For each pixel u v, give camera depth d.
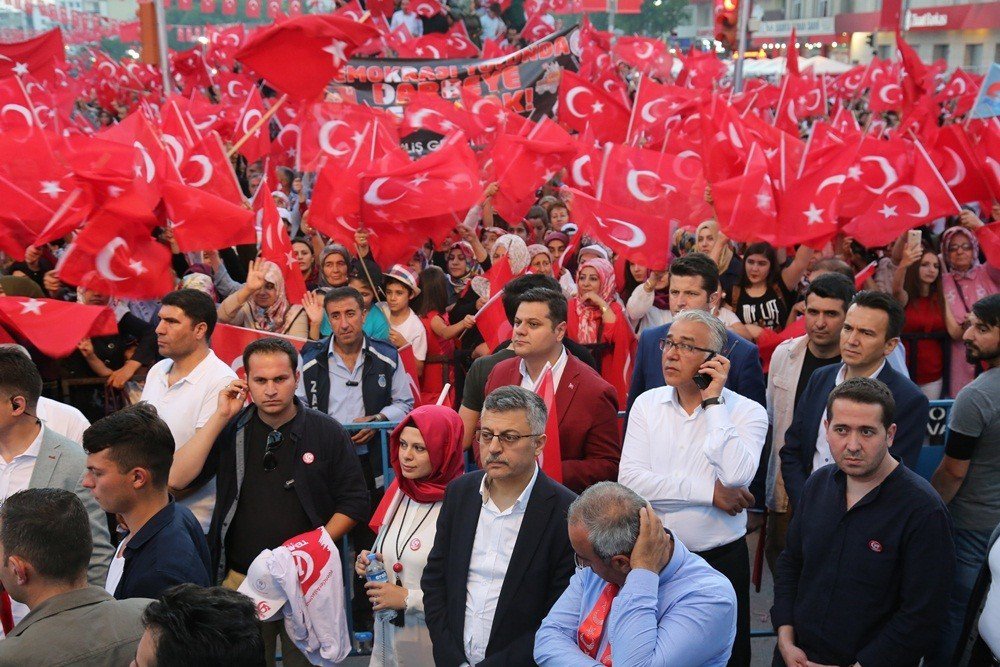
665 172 7.69
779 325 7.07
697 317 3.90
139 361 6.36
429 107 10.78
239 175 13.42
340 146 8.80
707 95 10.05
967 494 4.26
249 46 7.53
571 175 8.77
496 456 3.46
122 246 6.17
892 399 3.45
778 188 7.12
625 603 2.91
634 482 3.96
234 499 4.16
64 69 13.77
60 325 5.58
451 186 7.28
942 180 7.12
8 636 2.91
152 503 3.49
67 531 2.95
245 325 6.70
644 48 15.84
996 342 4.18
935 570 3.41
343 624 4.09
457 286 8.42
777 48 42.41
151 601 2.83
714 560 3.91
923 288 7.10
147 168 6.48
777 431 5.03
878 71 15.74
